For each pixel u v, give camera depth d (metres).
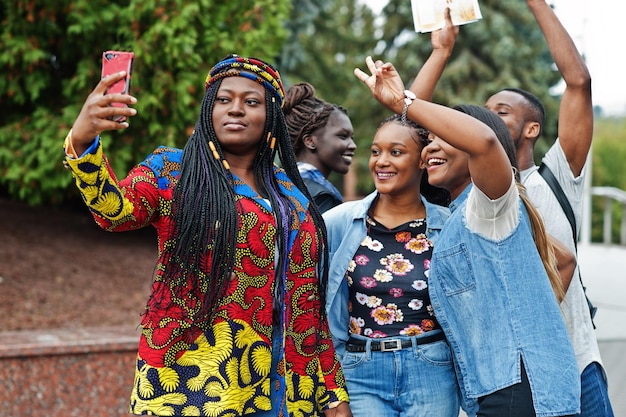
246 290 2.34
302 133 3.85
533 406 2.44
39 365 4.80
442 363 2.90
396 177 2.97
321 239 2.60
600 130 23.94
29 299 6.48
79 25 7.26
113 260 8.08
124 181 2.26
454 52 18.75
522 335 2.48
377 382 2.91
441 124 2.45
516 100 3.38
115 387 4.96
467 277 2.60
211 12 7.69
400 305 2.91
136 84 7.40
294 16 13.09
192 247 2.29
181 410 2.25
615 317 6.65
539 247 2.63
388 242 2.98
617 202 19.78
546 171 3.07
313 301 2.59
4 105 7.91
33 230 8.64
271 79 2.47
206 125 2.41
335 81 19.69
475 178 2.47
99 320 6.25
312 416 2.59
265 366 2.36
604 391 2.82
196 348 2.28
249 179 2.50
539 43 18.81
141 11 7.25
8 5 7.37
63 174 7.48
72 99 7.68
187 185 2.33
